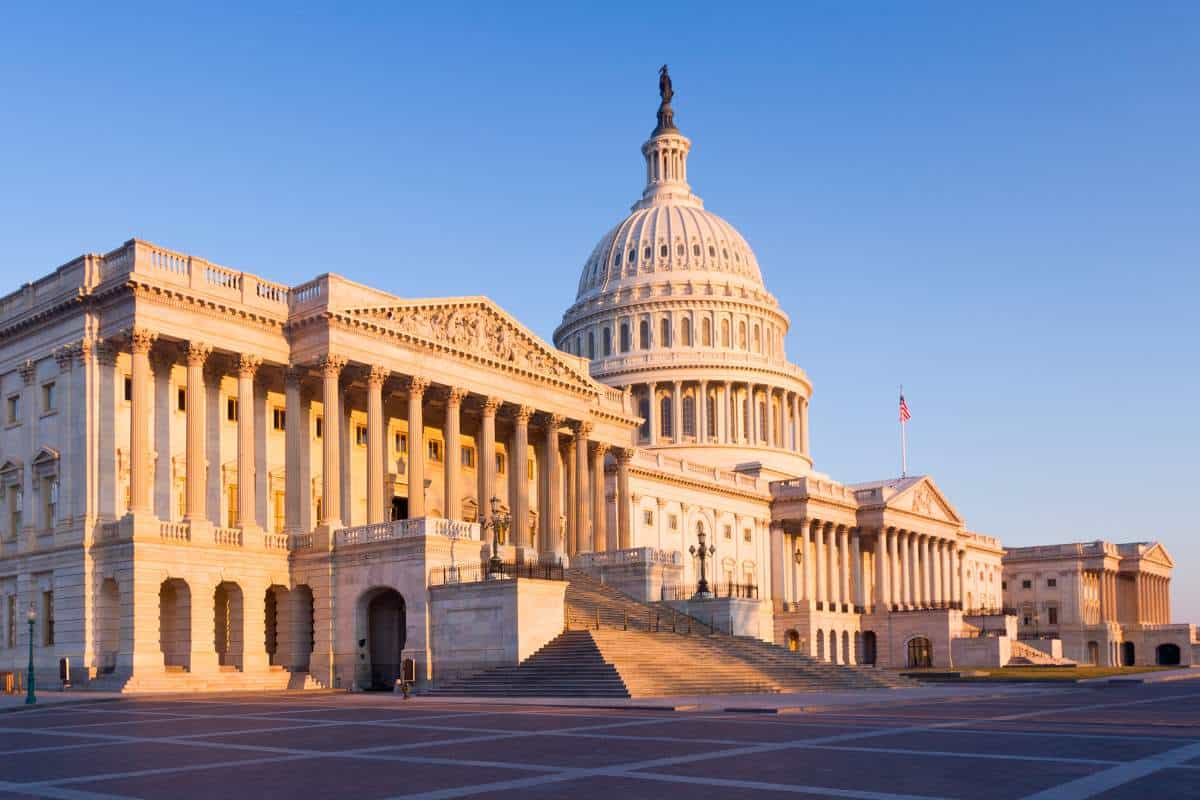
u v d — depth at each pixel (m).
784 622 147.12
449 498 84.88
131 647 66.00
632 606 83.19
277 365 77.44
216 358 76.38
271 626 78.44
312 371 77.69
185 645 69.81
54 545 70.44
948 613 148.88
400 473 90.12
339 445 76.62
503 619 65.19
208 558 70.31
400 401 90.19
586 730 38.31
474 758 30.03
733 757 29.95
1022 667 139.00
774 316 186.00
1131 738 35.84
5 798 24.05
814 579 159.38
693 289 180.12
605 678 59.56
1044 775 26.48
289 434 77.00
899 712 48.81
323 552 73.88
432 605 68.44
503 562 73.62
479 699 57.22
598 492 105.44
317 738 36.16
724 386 174.50
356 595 72.00
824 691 67.38
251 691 67.44
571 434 103.00
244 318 75.06
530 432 101.81
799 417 185.25
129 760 30.59
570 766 28.22
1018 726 40.59
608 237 194.12
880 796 23.27
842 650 152.75
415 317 82.62
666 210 191.12
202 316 72.75
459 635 67.00
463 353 86.19
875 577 161.88
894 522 162.12
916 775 26.42
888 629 153.38
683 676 62.84
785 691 66.25
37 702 55.00
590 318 184.88
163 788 25.28
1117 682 86.12
